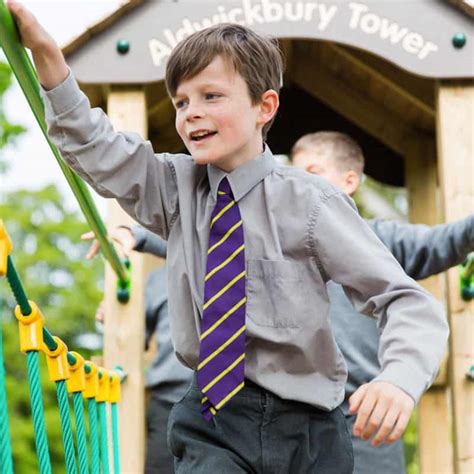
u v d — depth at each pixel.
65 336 21.97
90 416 3.55
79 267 22.56
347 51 5.81
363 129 6.36
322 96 6.23
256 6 5.07
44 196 23.14
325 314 2.78
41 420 2.70
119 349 4.93
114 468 4.05
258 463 2.76
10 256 2.46
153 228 2.90
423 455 5.57
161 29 5.09
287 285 2.75
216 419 2.78
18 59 2.54
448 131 5.07
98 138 2.68
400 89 5.86
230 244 2.77
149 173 2.83
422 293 2.62
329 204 2.76
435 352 2.51
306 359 2.79
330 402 2.82
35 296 22.11
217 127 2.76
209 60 2.78
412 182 6.26
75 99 2.62
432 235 4.44
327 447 2.83
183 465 2.80
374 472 4.44
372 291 2.69
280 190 2.80
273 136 6.41
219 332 2.70
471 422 4.76
